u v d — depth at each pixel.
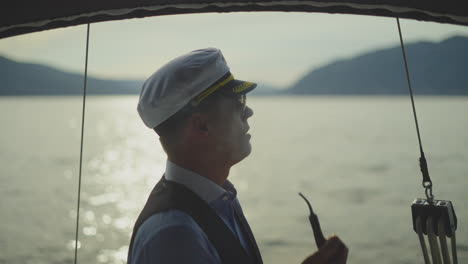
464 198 19.45
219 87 1.38
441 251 1.58
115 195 25.91
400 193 23.92
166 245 1.19
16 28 1.50
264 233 16.89
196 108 1.36
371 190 25.44
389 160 38.41
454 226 1.60
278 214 20.14
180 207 1.28
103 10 1.50
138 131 88.31
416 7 1.40
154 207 1.30
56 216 19.67
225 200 1.41
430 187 1.62
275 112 157.38
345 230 16.84
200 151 1.39
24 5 1.44
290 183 28.61
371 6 1.44
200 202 1.33
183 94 1.35
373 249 14.10
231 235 1.32
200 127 1.38
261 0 1.54
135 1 1.50
